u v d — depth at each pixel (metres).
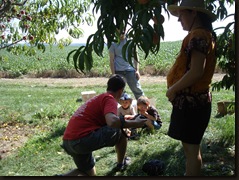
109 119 2.98
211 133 4.63
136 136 4.56
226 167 3.46
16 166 3.82
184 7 2.55
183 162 3.67
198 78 2.45
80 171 3.25
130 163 3.75
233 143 4.16
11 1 4.95
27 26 5.95
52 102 8.33
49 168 3.74
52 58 25.06
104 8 2.60
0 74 16.78
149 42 2.34
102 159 3.91
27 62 21.59
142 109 4.73
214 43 2.62
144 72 15.57
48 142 4.62
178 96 2.62
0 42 6.76
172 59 19.89
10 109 7.30
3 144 4.75
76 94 9.84
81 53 2.63
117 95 3.32
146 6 2.53
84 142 3.06
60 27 6.63
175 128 2.69
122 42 5.27
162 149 4.09
